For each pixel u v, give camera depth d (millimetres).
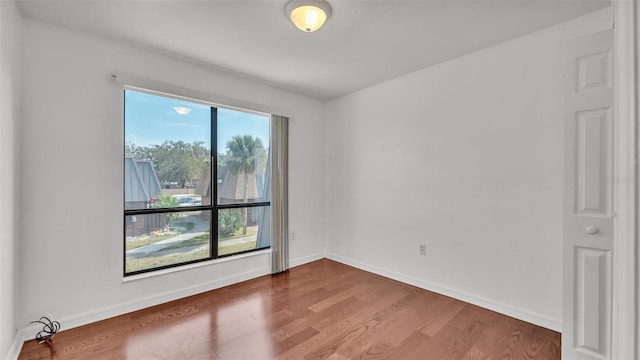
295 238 3994
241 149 3631
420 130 3197
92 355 1995
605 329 1732
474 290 2773
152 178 2949
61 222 2289
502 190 2586
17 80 2029
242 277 3412
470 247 2801
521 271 2479
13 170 1957
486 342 2154
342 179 4102
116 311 2541
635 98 527
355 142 3918
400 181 3398
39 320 2186
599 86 1745
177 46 2617
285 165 3801
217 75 3160
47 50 2225
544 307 2355
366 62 2977
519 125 2480
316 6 1952
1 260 1738
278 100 3760
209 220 3352
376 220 3668
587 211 1791
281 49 2678
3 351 1778
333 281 3400
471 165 2787
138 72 2639
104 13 2105
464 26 2289
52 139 2246
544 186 2354
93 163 2436
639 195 525
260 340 2186
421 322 2445
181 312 2621
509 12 2100
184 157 3164
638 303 529
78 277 2365
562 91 2260
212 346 2107
